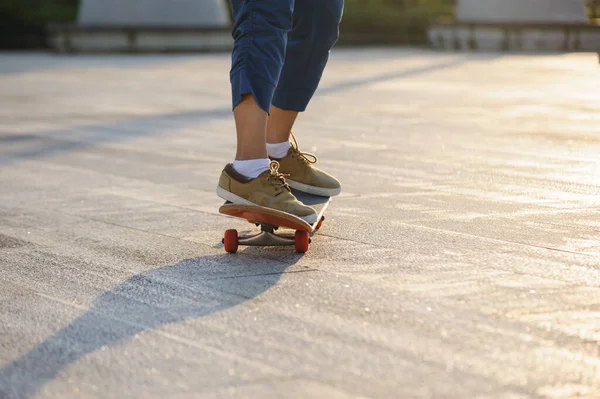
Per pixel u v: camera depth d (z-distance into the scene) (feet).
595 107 29.17
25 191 15.72
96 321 8.30
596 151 19.47
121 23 72.59
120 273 10.03
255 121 10.52
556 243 11.04
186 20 73.41
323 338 7.63
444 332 7.71
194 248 11.16
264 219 10.36
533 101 31.55
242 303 8.70
